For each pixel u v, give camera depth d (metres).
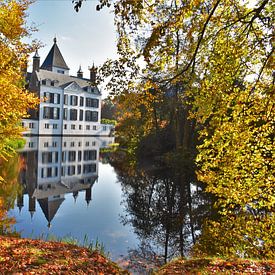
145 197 18.72
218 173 8.48
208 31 6.81
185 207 16.34
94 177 25.42
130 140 47.34
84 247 9.25
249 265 6.93
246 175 7.68
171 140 36.28
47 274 6.18
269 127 6.93
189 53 6.85
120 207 16.44
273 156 7.34
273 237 9.30
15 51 11.28
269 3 6.13
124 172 27.61
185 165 28.14
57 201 17.16
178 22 5.73
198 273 6.47
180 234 12.38
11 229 11.90
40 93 78.38
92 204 16.95
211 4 6.41
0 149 13.49
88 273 6.82
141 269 8.88
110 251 10.25
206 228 11.46
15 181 21.23
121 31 6.00
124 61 6.36
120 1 5.35
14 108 11.20
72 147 50.03
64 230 12.27
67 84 85.31
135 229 12.78
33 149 41.88
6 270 6.02
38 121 77.50
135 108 7.30
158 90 6.76
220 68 6.78
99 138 83.75
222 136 7.21
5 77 10.83
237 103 6.86
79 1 4.89
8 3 10.79
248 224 10.56
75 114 87.00
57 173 26.27
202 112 7.30
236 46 6.50
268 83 6.95
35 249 7.87
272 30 6.09
